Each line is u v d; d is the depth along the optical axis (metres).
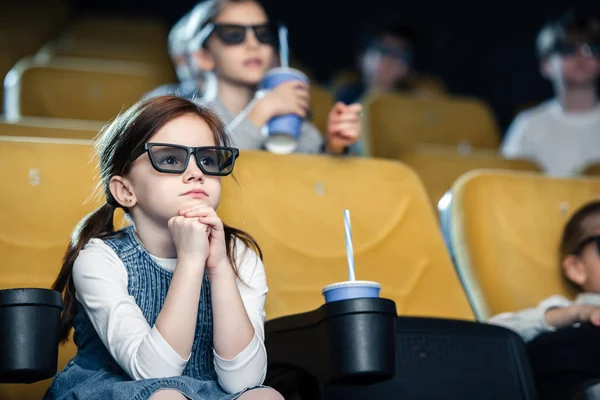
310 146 2.69
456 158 3.50
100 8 7.11
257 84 2.78
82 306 1.71
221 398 1.57
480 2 7.07
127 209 1.78
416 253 2.32
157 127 1.71
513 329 2.29
